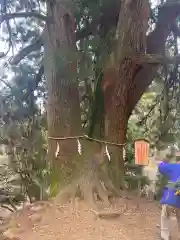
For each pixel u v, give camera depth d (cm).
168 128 696
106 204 474
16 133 665
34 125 681
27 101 689
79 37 611
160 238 381
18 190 640
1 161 676
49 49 549
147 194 561
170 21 600
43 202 472
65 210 441
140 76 583
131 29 523
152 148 670
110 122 561
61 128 539
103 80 572
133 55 530
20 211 450
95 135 602
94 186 486
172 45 680
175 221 433
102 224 411
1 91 676
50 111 552
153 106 790
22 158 659
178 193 384
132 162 731
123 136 569
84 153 525
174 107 726
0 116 673
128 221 424
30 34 670
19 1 620
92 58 593
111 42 576
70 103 544
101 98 601
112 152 546
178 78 709
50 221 414
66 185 500
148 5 539
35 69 686
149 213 457
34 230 391
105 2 594
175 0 585
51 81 547
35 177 635
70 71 543
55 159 533
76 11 589
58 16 538
